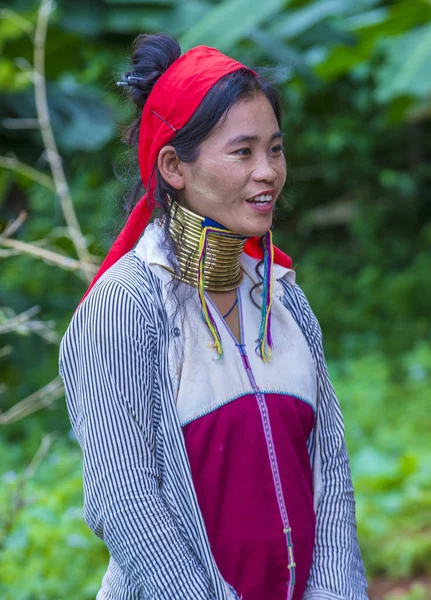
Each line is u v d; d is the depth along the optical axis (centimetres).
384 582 764
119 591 326
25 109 1193
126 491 302
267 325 334
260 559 319
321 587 332
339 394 1185
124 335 311
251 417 321
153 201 332
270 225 325
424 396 1181
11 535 665
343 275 1966
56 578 666
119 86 355
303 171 2086
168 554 299
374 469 903
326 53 1239
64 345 328
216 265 330
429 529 812
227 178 313
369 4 1179
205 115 311
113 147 1811
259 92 318
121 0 1144
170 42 336
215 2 1195
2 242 594
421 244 1966
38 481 939
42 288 1634
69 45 1190
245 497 318
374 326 1677
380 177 1980
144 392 310
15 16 1088
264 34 1122
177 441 310
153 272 325
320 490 349
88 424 311
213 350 321
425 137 2114
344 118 1934
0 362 1297
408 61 1118
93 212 1722
